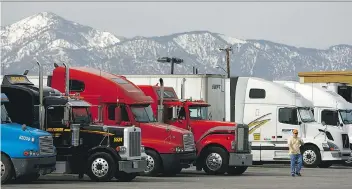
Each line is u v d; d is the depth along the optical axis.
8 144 42.69
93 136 46.88
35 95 46.88
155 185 44.38
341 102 71.06
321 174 57.03
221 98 67.19
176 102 56.22
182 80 63.72
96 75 52.09
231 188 43.00
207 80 66.38
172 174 52.84
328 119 70.38
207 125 55.81
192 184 45.47
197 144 55.66
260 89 66.38
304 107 66.50
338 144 66.62
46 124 47.09
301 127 65.81
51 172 45.06
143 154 48.25
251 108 66.50
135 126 49.75
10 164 42.62
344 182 48.59
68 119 46.91
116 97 51.38
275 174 56.75
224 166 55.00
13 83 47.97
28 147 42.78
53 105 47.06
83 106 47.75
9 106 46.84
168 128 51.75
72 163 47.06
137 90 52.56
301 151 66.50
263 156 65.94
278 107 65.88
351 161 69.81
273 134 65.88
